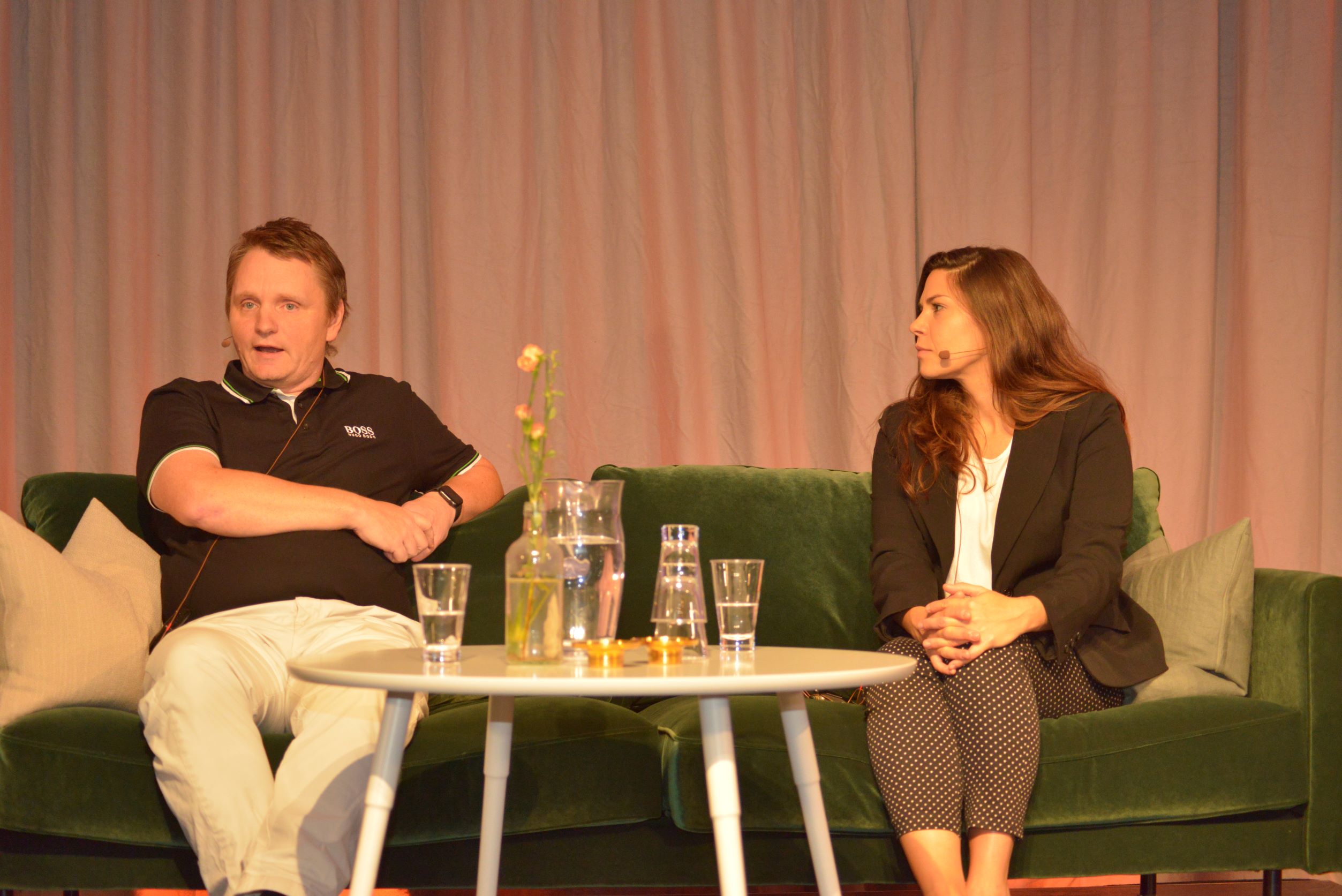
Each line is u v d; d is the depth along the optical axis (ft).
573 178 15.51
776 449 15.48
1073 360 11.89
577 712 9.84
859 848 9.68
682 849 9.73
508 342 15.23
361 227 15.02
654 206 15.52
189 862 9.14
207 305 14.80
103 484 12.14
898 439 11.79
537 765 9.40
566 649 7.63
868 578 13.01
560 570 7.38
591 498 7.73
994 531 11.13
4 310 14.51
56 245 14.60
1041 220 16.12
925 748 9.27
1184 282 15.93
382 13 15.10
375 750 8.25
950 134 15.69
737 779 9.38
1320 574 10.72
